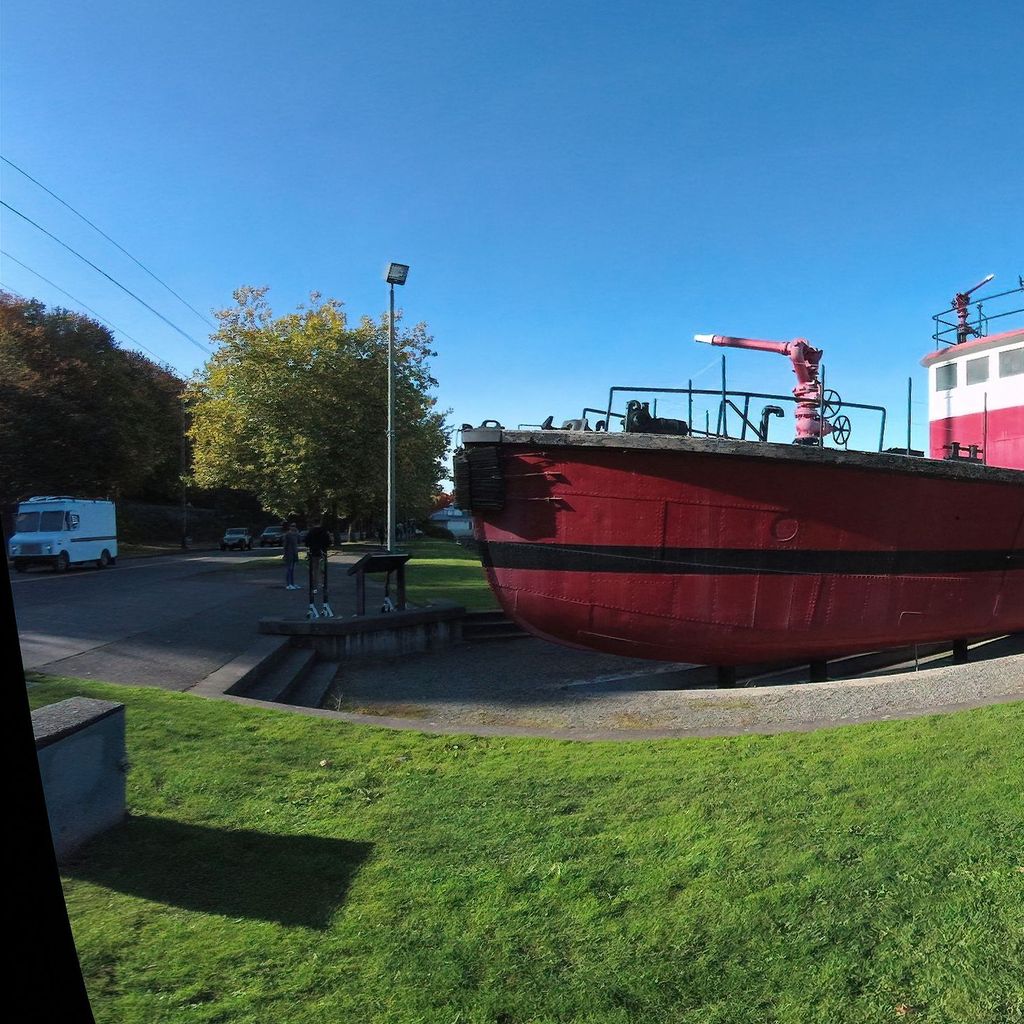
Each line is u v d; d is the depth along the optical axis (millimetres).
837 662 10164
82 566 28094
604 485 7859
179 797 4344
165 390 55000
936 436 12055
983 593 9289
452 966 2678
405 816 4105
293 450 26750
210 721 5879
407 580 20188
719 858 3465
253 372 27172
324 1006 2461
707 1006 2449
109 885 3305
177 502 63969
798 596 8195
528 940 2854
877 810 3967
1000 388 11047
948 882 3178
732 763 4922
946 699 7242
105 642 9578
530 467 8031
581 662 11023
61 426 35125
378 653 11305
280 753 5211
